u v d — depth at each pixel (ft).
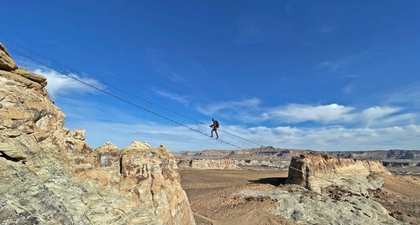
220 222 189.16
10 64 63.77
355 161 413.39
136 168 95.66
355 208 241.76
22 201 48.65
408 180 407.64
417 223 224.12
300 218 203.21
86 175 79.92
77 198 65.62
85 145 88.43
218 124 118.73
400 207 276.00
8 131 57.11
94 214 63.93
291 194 259.80
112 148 95.55
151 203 92.63
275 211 212.23
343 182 329.52
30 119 64.18
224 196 256.93
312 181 290.15
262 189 279.69
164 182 104.53
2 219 42.55
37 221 46.75
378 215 237.66
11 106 60.23
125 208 77.71
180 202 113.09
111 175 89.20
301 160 277.03
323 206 234.17
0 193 46.88
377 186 360.69
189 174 551.18
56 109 78.43
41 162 63.46
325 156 351.67
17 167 54.90
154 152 109.60
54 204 54.24
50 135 72.18
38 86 71.67
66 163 74.13
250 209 214.07
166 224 92.99
